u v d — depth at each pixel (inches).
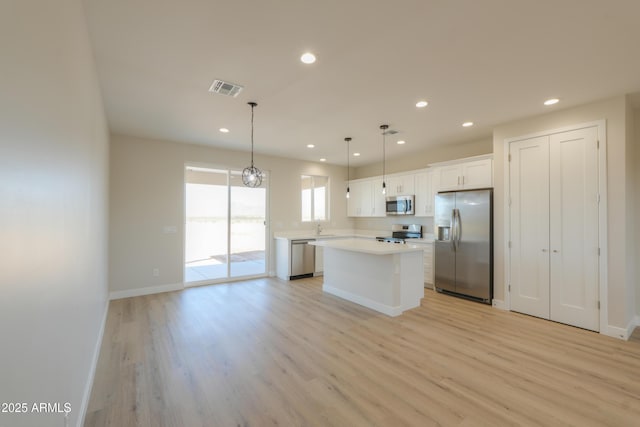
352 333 129.4
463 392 86.7
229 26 80.7
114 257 179.5
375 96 126.4
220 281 223.9
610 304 127.5
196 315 151.4
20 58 35.0
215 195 227.1
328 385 90.2
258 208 245.4
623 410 78.7
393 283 152.0
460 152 210.5
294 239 236.2
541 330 132.6
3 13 30.2
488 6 72.8
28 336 37.2
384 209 258.2
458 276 184.1
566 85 115.4
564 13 74.8
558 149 142.7
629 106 129.1
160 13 75.2
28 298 37.3
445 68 103.0
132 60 97.8
